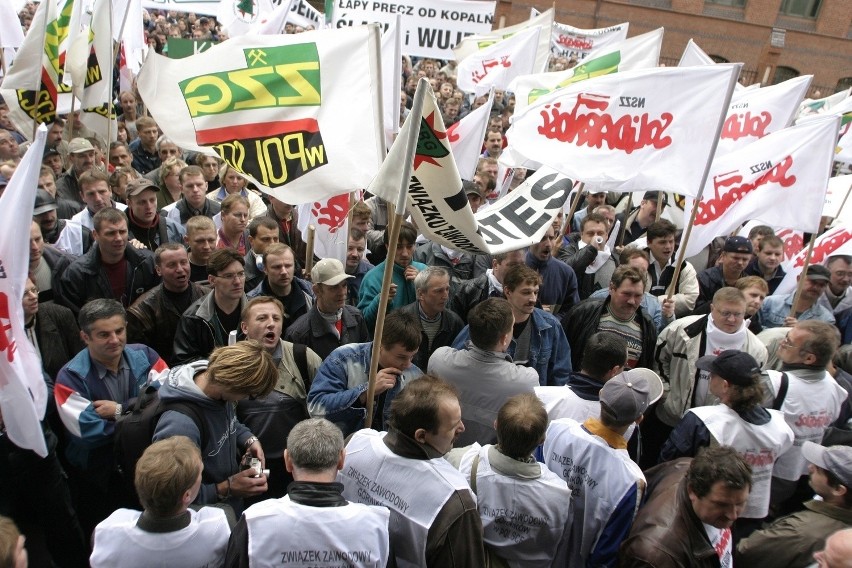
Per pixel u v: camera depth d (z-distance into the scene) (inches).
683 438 123.0
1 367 97.5
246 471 105.1
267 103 135.4
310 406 123.1
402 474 91.3
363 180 131.3
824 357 134.7
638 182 174.6
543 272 194.1
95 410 117.3
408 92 555.2
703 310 193.2
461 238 122.6
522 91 270.2
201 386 101.3
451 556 86.0
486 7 404.8
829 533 96.4
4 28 289.4
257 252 188.9
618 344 121.0
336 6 324.5
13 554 69.6
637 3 949.2
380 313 111.1
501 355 126.9
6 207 96.0
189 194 232.4
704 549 90.8
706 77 166.2
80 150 239.1
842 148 287.7
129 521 83.5
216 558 84.6
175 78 137.9
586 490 105.0
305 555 78.9
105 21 242.8
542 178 171.8
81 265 165.9
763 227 241.4
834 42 960.3
